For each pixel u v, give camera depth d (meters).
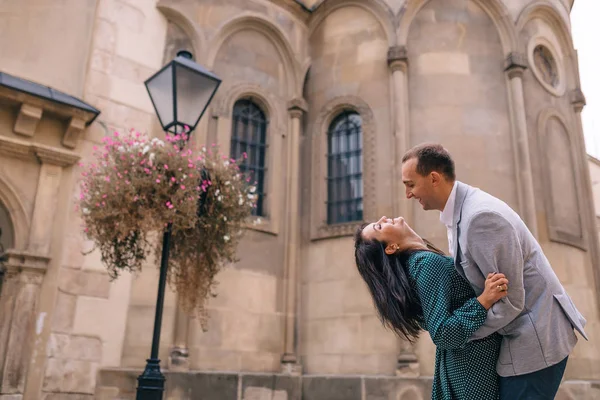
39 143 8.75
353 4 12.29
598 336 11.07
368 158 11.26
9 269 8.27
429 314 2.30
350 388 9.62
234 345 9.92
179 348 9.23
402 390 9.27
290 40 12.23
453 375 2.38
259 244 10.82
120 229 6.18
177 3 11.11
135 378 8.68
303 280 11.20
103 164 7.03
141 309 9.28
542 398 2.21
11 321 8.09
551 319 2.28
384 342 9.98
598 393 9.84
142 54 10.55
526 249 2.33
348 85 11.91
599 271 11.68
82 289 8.80
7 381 7.86
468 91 11.28
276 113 11.77
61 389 8.28
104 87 9.82
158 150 6.51
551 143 11.88
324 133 11.98
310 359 10.59
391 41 11.59
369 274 2.60
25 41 9.35
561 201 11.58
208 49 11.04
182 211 6.25
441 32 11.66
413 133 11.07
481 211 2.31
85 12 10.02
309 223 11.49
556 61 12.87
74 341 8.56
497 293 2.18
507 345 2.29
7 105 8.56
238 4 11.64
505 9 11.70
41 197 8.69
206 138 10.64
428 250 2.56
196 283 7.03
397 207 10.56
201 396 8.95
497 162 10.93
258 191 11.38
